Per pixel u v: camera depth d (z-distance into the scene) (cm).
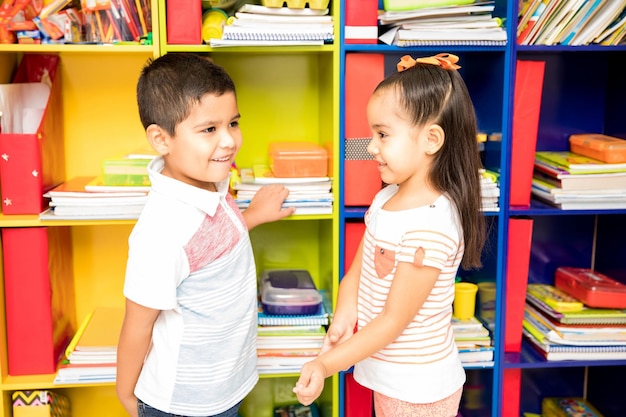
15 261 157
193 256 124
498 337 167
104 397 190
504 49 157
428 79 128
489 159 168
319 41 151
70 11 154
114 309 185
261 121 184
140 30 158
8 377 161
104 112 180
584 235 198
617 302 171
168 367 128
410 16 152
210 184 135
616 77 184
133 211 155
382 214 134
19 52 172
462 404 194
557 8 157
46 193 158
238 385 134
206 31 156
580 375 205
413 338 132
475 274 181
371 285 136
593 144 171
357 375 142
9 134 153
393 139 128
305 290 169
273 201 155
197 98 122
